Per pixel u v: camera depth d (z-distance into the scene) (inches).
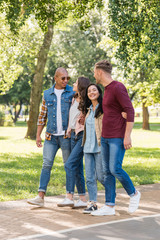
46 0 540.1
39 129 242.7
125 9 490.9
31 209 223.3
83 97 220.1
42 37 906.1
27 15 527.5
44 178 231.8
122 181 203.0
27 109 2583.7
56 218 197.9
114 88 200.7
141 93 1005.8
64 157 236.1
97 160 215.0
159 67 547.2
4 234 168.2
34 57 928.3
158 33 492.1
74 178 222.4
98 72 206.5
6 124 1977.1
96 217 199.9
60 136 233.5
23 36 877.2
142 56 504.4
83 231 170.4
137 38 495.8
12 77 986.7
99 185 319.6
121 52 496.1
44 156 234.4
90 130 216.5
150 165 476.7
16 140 900.0
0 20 826.2
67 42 1652.3
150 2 505.4
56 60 1644.9
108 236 162.1
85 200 230.7
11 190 291.1
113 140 202.2
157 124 2048.5
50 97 234.8
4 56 911.0
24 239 159.9
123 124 203.5
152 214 203.9
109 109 203.5
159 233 165.9
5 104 2496.3
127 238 159.0
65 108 232.5
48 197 267.4
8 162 488.7
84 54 1572.3
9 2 550.3
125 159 552.7
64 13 570.6
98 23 1592.0
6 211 217.0
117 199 253.4
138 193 206.5
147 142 942.4
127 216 200.1
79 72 1584.6
